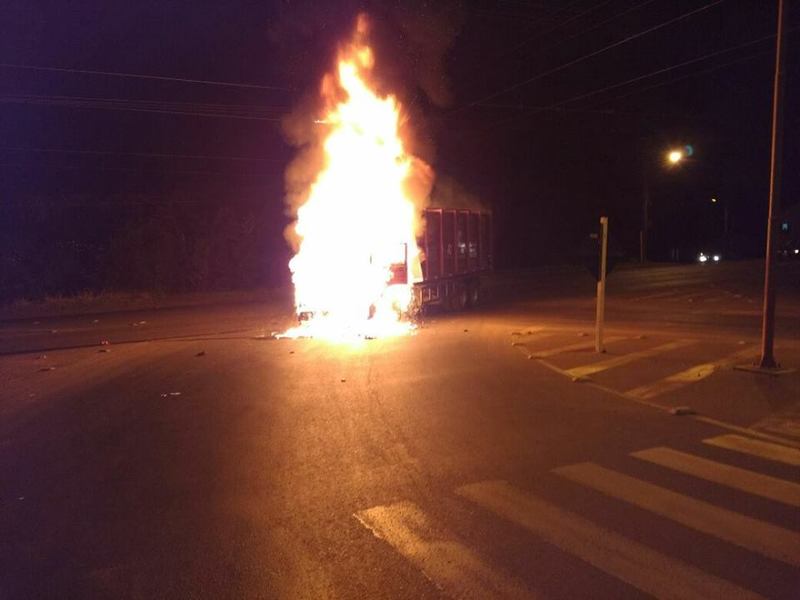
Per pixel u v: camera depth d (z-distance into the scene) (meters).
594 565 4.71
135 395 10.98
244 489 6.46
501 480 6.56
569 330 18.34
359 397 10.44
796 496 6.04
